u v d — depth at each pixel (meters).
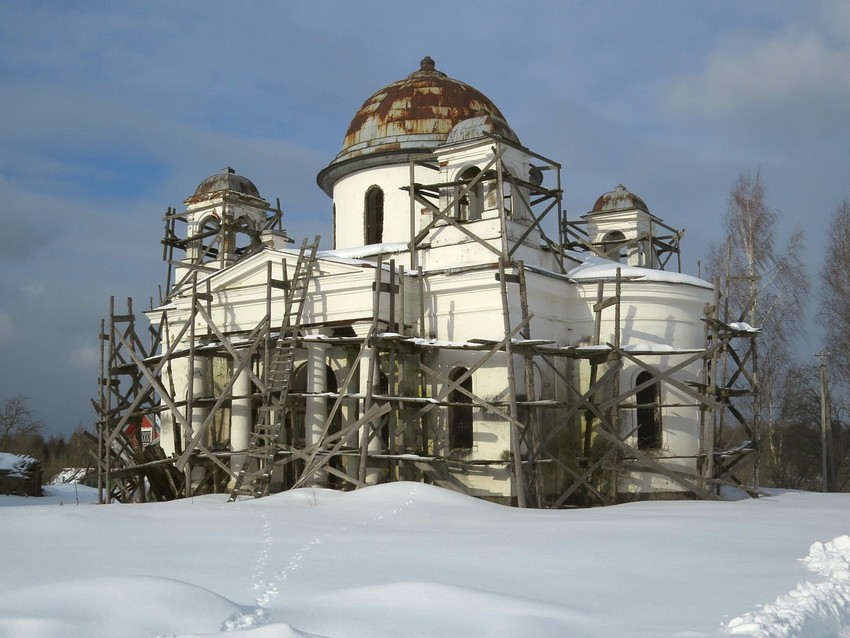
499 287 29.16
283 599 11.73
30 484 42.59
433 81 36.69
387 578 13.36
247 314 32.06
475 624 10.16
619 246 41.00
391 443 28.47
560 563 14.73
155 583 10.63
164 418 34.94
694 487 29.55
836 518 21.00
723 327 31.08
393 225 35.00
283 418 27.88
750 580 13.29
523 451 28.66
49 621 9.26
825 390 41.66
